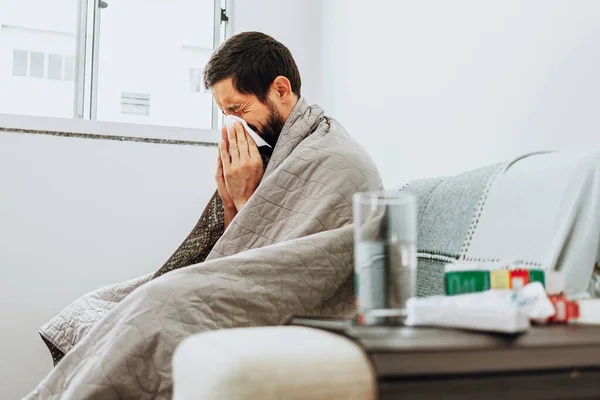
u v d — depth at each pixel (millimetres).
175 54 2791
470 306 625
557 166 989
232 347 555
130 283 1646
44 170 2344
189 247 1604
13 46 2611
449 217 1222
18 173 2318
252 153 1596
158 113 2770
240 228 1360
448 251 1174
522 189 1037
